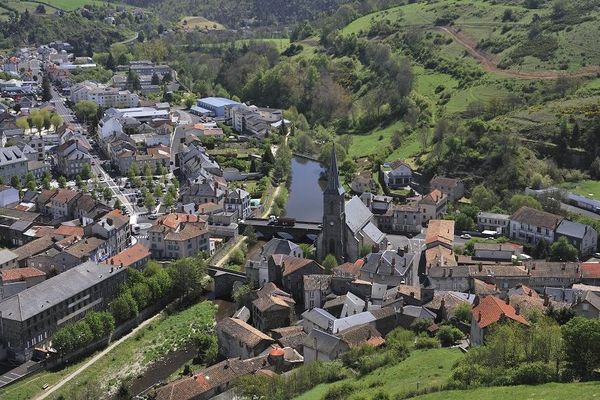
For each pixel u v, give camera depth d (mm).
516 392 148000
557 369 156125
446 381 162500
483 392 151250
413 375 174000
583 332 152375
